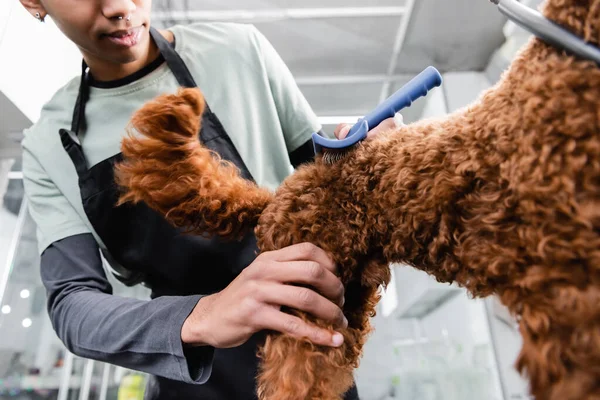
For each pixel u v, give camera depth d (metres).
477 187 0.41
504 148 0.38
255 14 1.76
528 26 0.38
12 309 1.86
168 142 0.53
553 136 0.34
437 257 0.45
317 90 2.16
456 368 2.23
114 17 0.71
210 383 0.74
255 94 0.90
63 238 0.82
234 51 0.92
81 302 0.70
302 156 0.96
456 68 1.94
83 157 0.83
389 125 0.58
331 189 0.53
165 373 0.56
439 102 1.94
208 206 0.56
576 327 0.32
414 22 1.75
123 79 0.88
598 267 0.32
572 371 0.32
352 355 0.54
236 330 0.49
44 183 0.89
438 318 2.55
